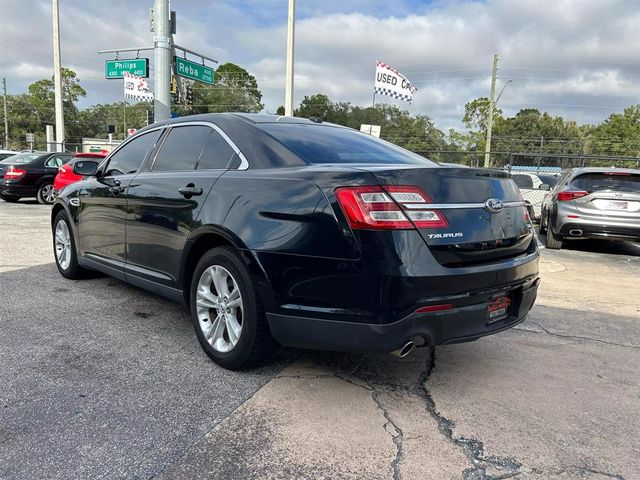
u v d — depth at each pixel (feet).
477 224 9.30
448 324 8.88
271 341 10.07
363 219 8.44
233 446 7.93
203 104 222.48
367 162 10.75
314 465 7.52
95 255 15.42
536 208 45.42
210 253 10.71
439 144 197.77
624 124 234.38
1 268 19.20
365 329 8.57
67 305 14.79
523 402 9.75
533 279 10.80
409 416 9.04
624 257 28.27
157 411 8.90
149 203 12.53
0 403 8.97
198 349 11.80
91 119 282.36
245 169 10.73
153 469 7.29
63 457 7.48
